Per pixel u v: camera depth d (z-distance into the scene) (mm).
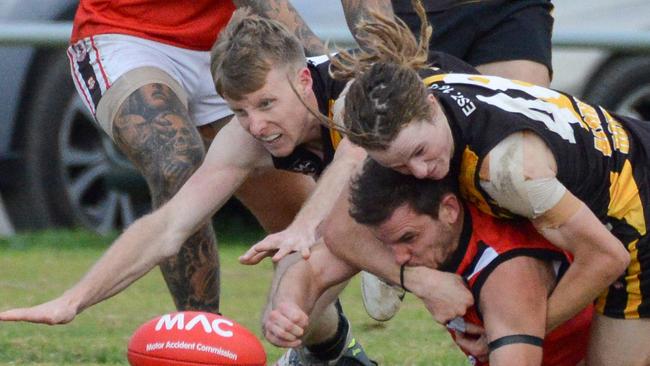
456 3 15273
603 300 11539
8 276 20188
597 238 10570
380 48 10680
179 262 13859
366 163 10883
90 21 14305
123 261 11648
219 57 11445
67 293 11383
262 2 13359
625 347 11562
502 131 10414
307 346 13719
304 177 13711
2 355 14867
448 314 10992
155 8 14219
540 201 10445
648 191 11289
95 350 15211
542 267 10914
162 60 14234
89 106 14297
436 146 10211
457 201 10781
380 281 12805
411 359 14859
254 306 18344
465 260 10930
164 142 13516
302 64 11539
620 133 11438
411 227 10719
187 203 11875
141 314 17812
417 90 10102
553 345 11758
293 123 11508
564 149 10719
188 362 10367
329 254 11562
